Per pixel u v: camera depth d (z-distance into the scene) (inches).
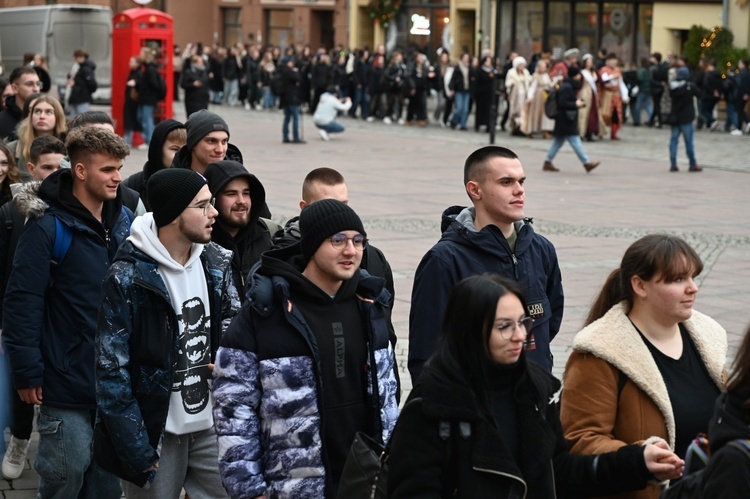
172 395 388.8
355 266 349.7
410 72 2630.4
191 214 382.9
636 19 3275.1
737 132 2549.2
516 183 405.1
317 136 2305.6
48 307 433.1
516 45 3503.9
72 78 2098.9
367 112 2842.0
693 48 2878.9
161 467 394.0
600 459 299.0
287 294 343.9
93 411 431.2
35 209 427.5
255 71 3127.5
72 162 435.2
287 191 1462.8
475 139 2340.1
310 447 341.7
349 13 3838.6
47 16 2906.0
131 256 378.6
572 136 1742.1
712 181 1667.1
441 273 402.3
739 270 996.6
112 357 372.2
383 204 1363.2
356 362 351.6
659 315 329.1
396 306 851.4
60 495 432.1
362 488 298.8
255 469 342.0
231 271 441.7
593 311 344.2
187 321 389.7
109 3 4087.1
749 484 239.0
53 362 427.8
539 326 405.4
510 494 273.0
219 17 4200.3
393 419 352.8
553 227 1214.3
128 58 2090.3
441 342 278.1
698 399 328.2
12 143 665.6
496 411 278.7
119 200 449.1
